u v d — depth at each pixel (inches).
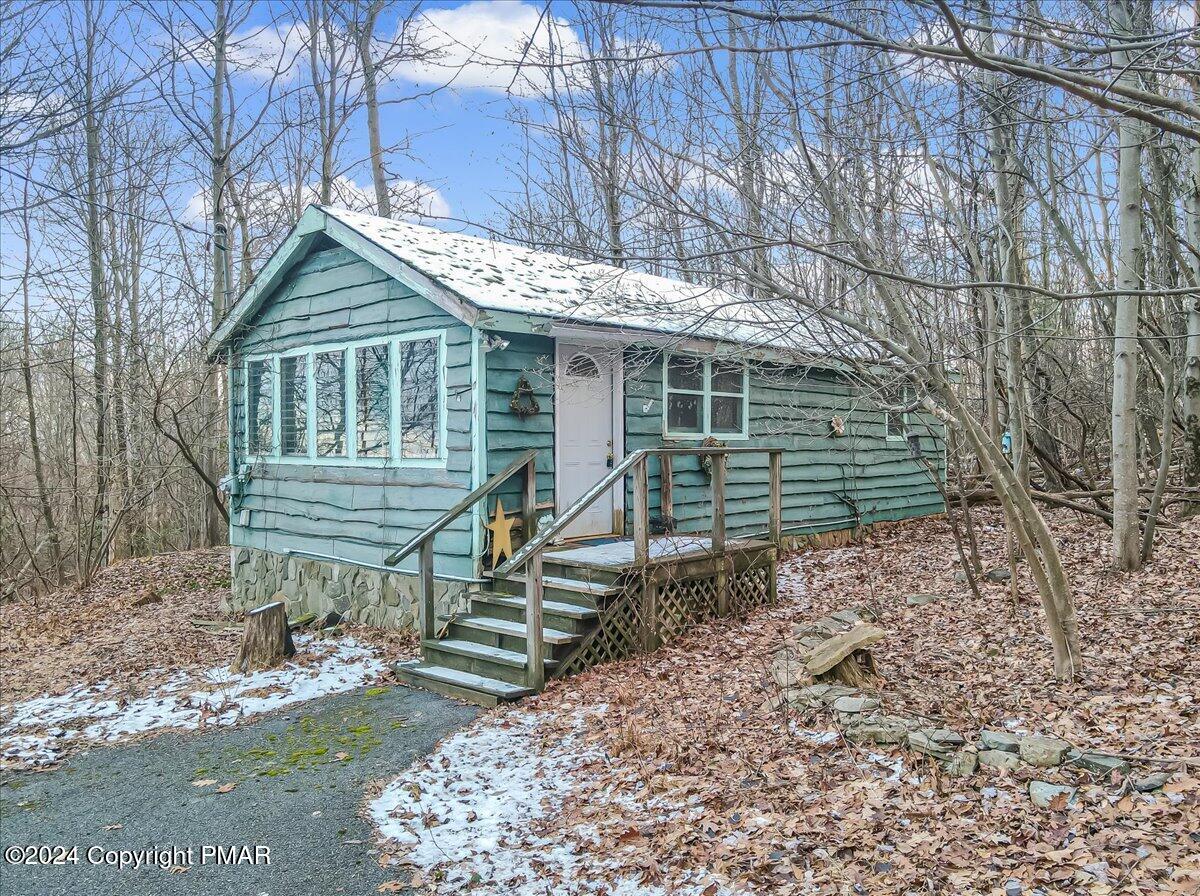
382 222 393.4
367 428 376.8
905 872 145.4
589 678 273.9
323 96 682.8
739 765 195.0
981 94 219.3
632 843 167.8
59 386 807.7
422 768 215.2
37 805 205.8
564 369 352.2
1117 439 328.8
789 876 149.3
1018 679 236.1
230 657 344.8
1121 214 299.0
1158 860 136.3
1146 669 227.0
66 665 361.4
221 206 599.5
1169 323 434.3
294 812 194.1
